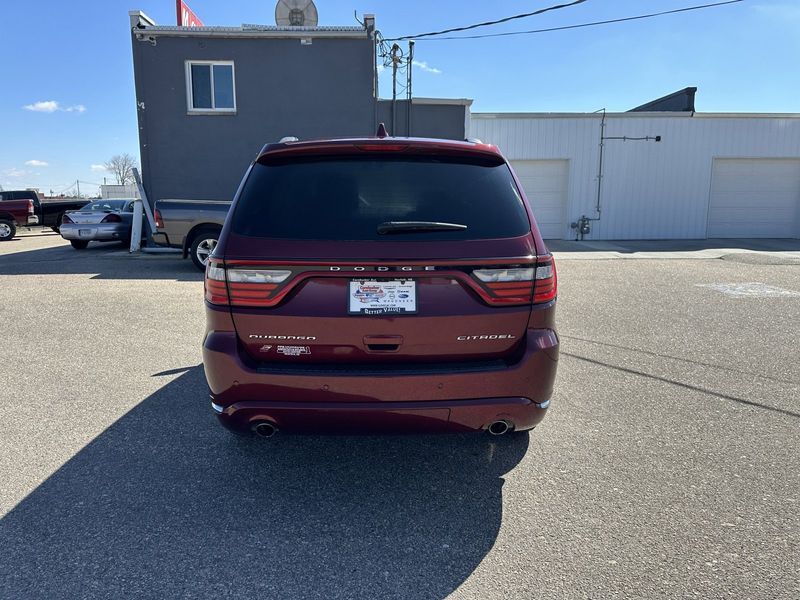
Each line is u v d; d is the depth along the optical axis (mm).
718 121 17172
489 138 16781
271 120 13258
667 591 2082
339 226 2514
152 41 12820
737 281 9234
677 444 3305
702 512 2602
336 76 13188
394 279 2455
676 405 3898
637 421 3633
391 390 2459
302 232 2498
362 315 2451
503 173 2797
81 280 9008
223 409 2566
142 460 3111
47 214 20906
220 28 12789
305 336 2473
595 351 5184
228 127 13234
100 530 2467
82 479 2898
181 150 13234
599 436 3418
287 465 3086
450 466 3074
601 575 2176
